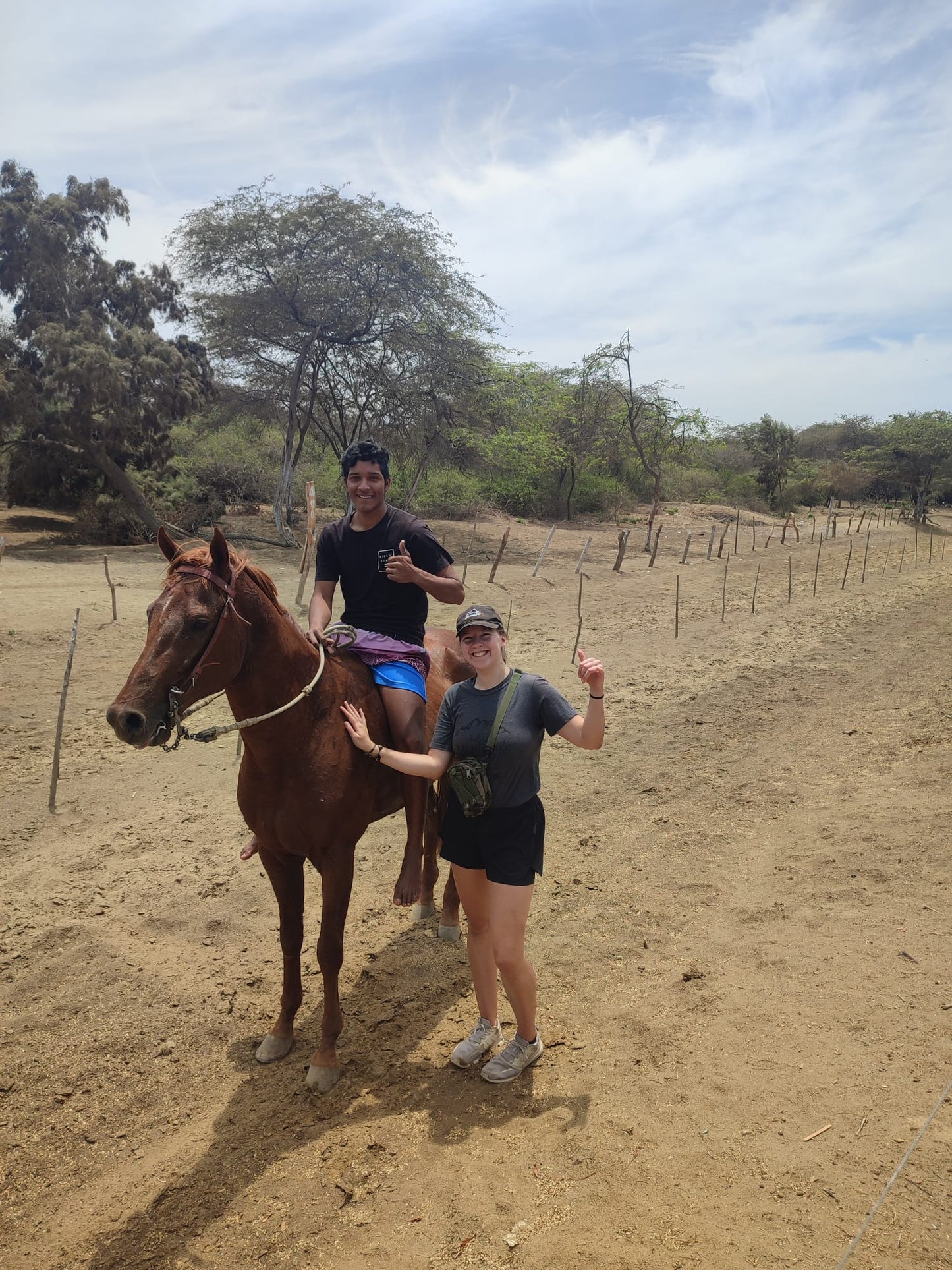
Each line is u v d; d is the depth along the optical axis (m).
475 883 3.63
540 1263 2.68
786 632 13.63
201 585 3.17
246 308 23.27
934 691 9.44
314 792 3.50
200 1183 3.17
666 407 28.52
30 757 7.88
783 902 5.04
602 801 6.98
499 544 25.72
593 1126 3.31
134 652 11.53
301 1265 2.79
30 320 21.88
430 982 4.48
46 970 4.59
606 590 18.38
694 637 13.38
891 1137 3.10
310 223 22.17
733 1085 3.48
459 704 3.58
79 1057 3.93
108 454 22.91
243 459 29.86
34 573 17.34
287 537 23.17
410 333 23.81
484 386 25.80
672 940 4.75
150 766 7.80
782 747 8.05
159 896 5.42
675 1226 2.78
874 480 53.97
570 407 33.62
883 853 5.53
